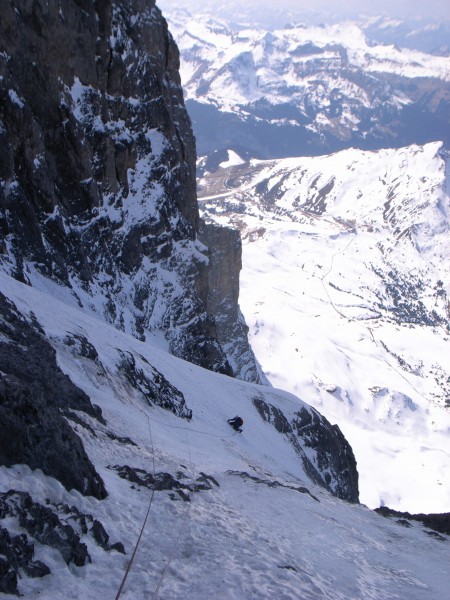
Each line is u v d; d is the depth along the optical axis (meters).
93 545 14.51
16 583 11.93
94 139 86.62
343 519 28.17
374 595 17.56
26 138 69.06
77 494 16.25
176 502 19.80
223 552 16.38
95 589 12.98
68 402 28.59
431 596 19.02
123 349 51.94
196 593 13.80
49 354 33.66
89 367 40.88
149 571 14.34
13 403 15.63
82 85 84.44
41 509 13.83
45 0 74.25
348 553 21.55
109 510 16.75
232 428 63.03
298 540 20.89
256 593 14.28
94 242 85.44
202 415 60.31
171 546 16.17
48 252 70.50
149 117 102.00
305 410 88.25
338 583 17.44
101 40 87.81
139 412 41.69
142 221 97.75
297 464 72.88
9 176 65.62
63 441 16.77
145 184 100.56
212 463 35.19
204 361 103.50
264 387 89.31
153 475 22.09
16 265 62.97
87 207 83.94
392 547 25.08
